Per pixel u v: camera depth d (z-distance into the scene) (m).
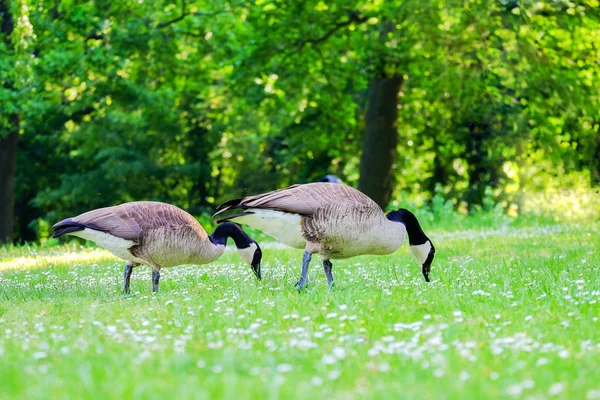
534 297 9.19
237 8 28.22
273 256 15.95
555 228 21.69
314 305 8.83
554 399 5.11
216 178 43.53
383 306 8.68
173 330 7.59
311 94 29.72
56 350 6.68
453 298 9.10
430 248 11.23
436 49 25.53
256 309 8.59
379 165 28.55
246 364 5.98
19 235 41.78
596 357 6.27
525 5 24.78
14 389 5.38
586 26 26.81
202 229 10.67
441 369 5.69
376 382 5.50
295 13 27.00
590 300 8.84
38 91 26.83
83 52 26.64
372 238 10.12
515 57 25.39
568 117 28.53
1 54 25.61
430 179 38.12
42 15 26.72
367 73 28.38
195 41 29.47
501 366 5.93
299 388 5.16
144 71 29.30
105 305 9.48
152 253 10.16
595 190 29.47
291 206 9.87
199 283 11.59
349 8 26.45
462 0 24.11
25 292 11.04
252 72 27.66
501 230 22.30
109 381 5.45
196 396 4.94
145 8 27.56
